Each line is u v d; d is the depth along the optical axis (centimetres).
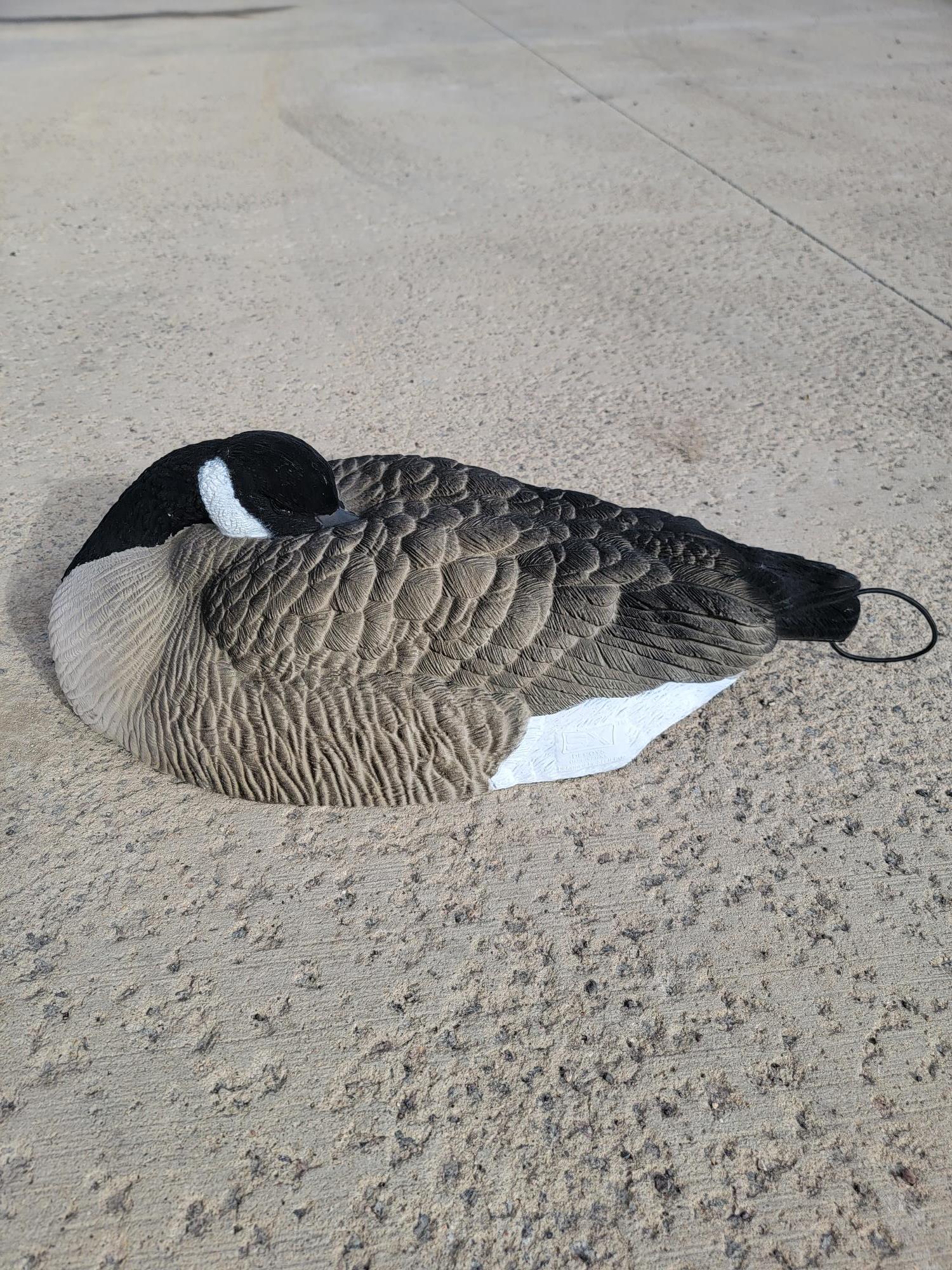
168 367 140
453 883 80
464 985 74
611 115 221
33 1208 63
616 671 77
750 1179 65
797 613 82
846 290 158
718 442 127
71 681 86
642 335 148
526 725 78
